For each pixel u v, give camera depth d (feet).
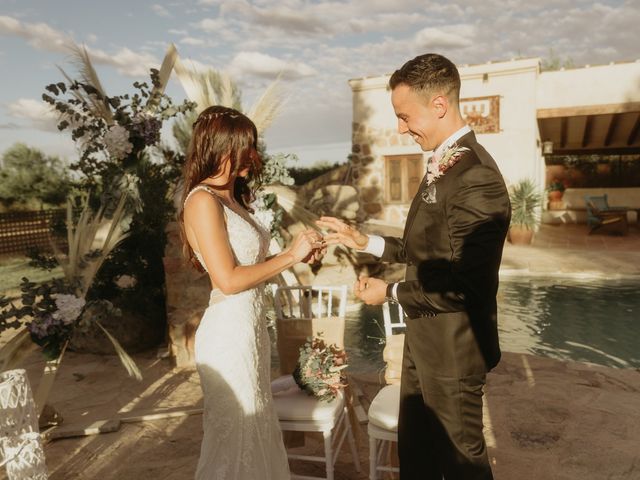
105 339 18.04
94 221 12.62
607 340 20.02
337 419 9.08
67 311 11.10
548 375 14.88
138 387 14.93
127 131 12.99
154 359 17.47
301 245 7.27
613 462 10.18
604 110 41.06
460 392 6.51
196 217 6.86
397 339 10.64
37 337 11.36
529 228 39.88
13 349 11.50
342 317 10.05
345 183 50.98
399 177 48.11
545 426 11.75
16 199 55.21
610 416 12.18
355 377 15.08
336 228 7.95
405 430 7.32
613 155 58.59
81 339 18.13
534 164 42.63
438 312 6.34
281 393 9.34
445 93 6.30
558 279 29.43
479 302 6.07
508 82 42.34
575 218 53.16
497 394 13.58
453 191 6.15
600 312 23.41
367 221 38.83
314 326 9.99
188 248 7.63
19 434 8.62
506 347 19.52
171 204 18.99
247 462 7.32
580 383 14.24
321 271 27.35
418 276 6.62
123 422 12.53
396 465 9.36
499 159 43.32
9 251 40.40
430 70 6.28
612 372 15.11
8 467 8.57
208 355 7.32
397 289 6.67
